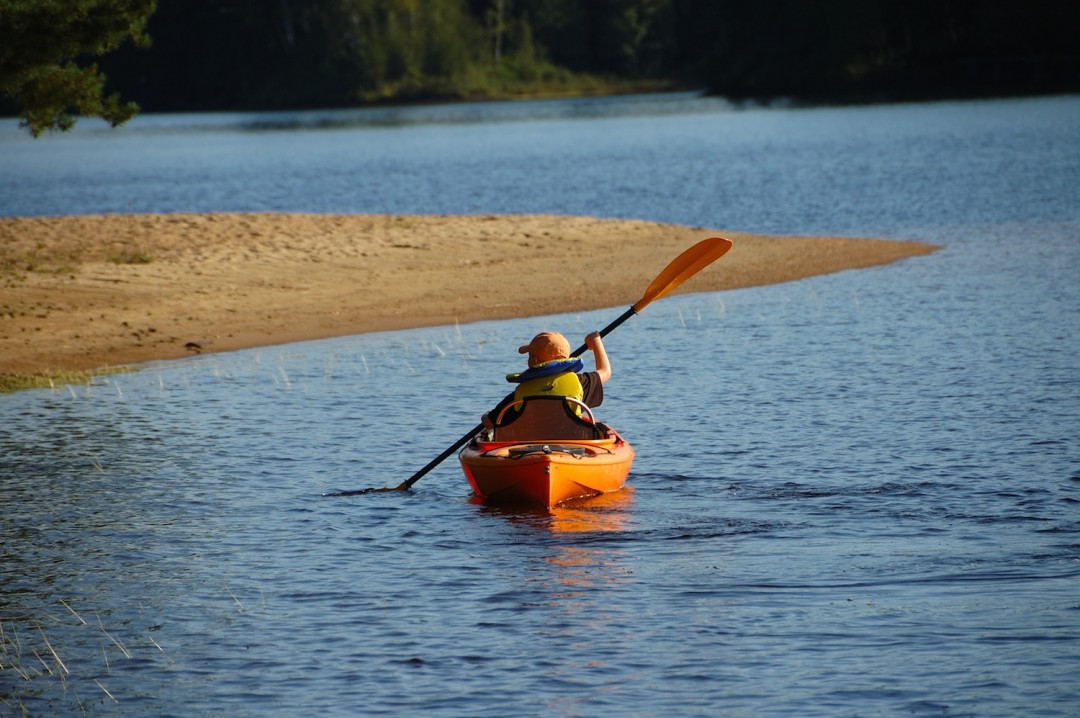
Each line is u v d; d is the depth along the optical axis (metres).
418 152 153.50
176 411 31.17
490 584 18.52
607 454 22.72
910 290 46.53
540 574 18.89
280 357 38.34
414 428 28.83
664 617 17.08
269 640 16.70
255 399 32.34
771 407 29.09
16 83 50.06
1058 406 28.00
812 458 24.69
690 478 23.70
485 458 22.34
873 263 54.66
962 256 55.44
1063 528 20.06
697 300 47.22
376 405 31.27
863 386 30.91
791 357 35.06
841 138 145.75
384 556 19.97
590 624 16.91
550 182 108.19
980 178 93.19
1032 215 70.56
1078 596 17.30
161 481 24.72
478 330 42.38
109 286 48.69
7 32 48.44
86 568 19.70
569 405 23.69
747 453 25.23
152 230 61.25
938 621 16.62
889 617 16.81
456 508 22.61
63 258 54.12
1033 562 18.64
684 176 108.81
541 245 59.62
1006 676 15.02
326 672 15.69
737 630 16.56
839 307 43.56
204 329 42.78
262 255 55.56
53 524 22.00
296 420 29.86
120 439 28.33
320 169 132.12
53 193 112.62
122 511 22.73
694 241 61.16
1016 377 31.08
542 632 16.67
